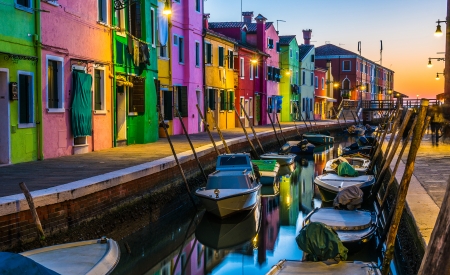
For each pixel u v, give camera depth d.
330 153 33.72
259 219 15.05
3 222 8.02
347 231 10.82
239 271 10.56
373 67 80.31
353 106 60.84
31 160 13.89
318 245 8.84
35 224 8.27
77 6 15.95
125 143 20.03
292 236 13.29
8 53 12.53
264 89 43.06
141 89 20.77
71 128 15.75
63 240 9.44
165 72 24.98
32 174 11.66
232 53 34.94
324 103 63.84
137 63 20.44
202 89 29.97
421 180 14.02
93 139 17.31
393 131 17.95
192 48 28.14
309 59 57.25
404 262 10.08
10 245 8.16
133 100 20.72
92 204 10.47
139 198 12.63
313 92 59.09
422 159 19.50
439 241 2.93
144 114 21.11
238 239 12.93
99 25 17.45
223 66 33.34
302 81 54.81
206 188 14.36
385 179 17.53
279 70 47.69
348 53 67.50
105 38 17.95
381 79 88.38
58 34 14.90
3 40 12.51
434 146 25.53
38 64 13.91
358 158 21.75
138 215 12.48
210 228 13.88
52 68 14.84
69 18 15.46
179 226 13.89
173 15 25.97
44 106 14.26
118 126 19.98
